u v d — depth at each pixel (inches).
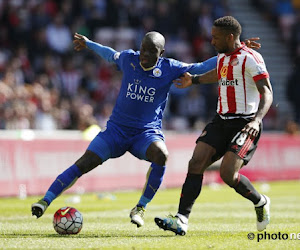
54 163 1892.2
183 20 3181.6
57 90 2620.6
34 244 787.4
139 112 930.7
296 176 2699.3
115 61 964.0
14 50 2669.8
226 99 880.3
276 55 3617.1
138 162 2144.4
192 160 872.9
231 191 2118.6
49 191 892.0
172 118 2851.9
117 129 931.3
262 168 2561.5
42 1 2849.4
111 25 2987.2
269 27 3695.9
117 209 1408.7
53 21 2824.8
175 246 776.3
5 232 935.0
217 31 870.4
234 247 775.7
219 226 1046.4
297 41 3535.9
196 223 1101.1
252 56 861.8
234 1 3693.4
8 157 1774.1
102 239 844.6
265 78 850.1
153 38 905.5
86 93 2677.2
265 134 2842.0
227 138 883.4
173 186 2240.4
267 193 1989.4
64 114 2423.7
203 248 762.8
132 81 931.3
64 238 853.8
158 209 1419.8
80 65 2770.7
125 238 858.1
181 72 944.3
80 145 1975.9
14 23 2728.8
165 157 913.5
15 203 1569.9
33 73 2615.7
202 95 2974.9
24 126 2219.5
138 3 3075.8
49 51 2760.8
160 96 941.8
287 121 3120.1
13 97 2215.8
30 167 1824.6
